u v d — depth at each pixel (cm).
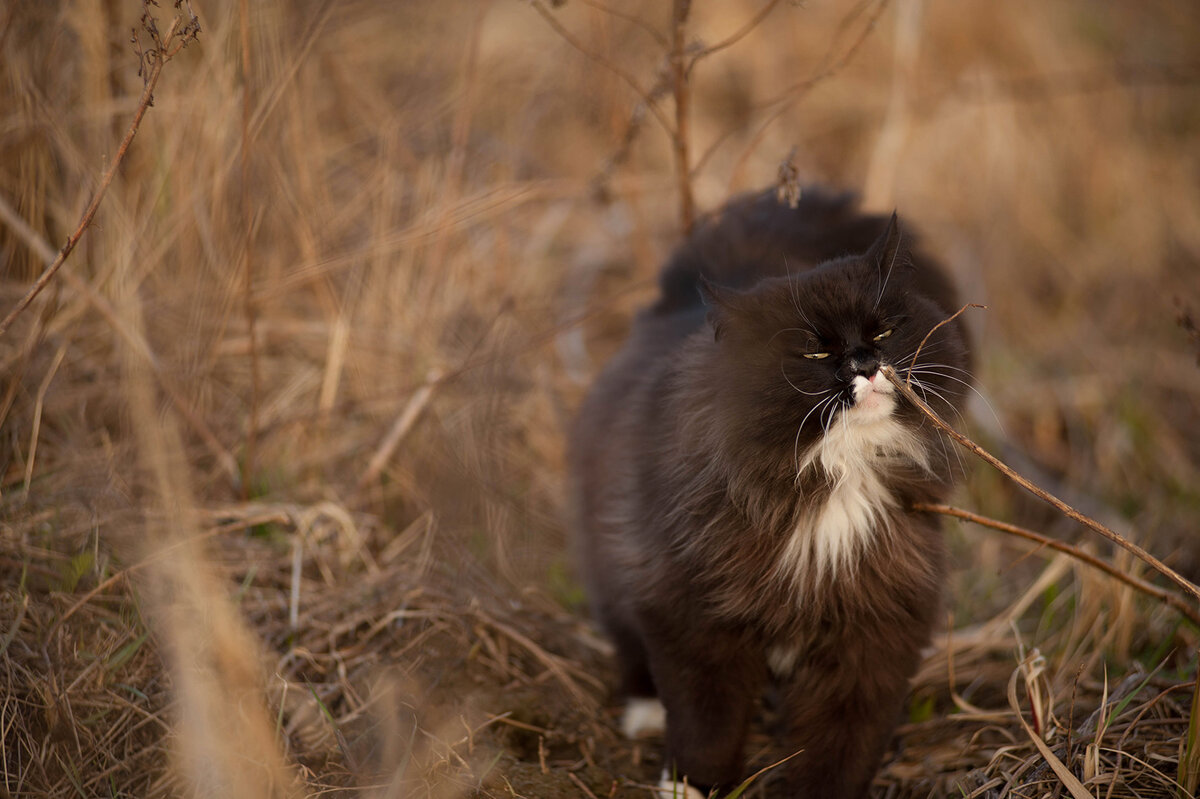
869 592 263
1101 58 688
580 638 360
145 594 306
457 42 554
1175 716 291
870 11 633
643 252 520
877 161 573
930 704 326
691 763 279
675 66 370
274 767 254
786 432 251
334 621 331
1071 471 479
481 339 418
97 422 390
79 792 251
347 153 502
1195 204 627
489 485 399
